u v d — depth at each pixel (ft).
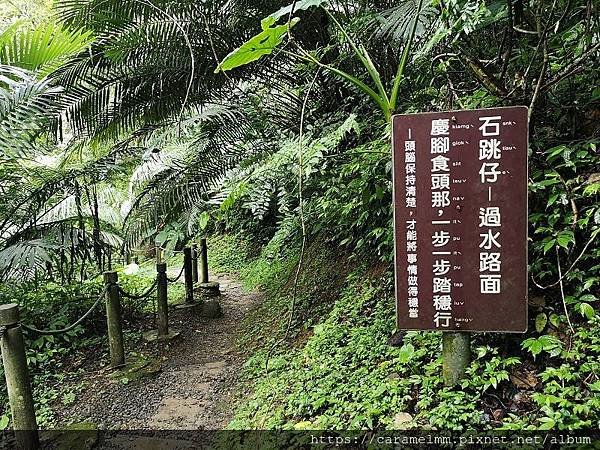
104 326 16.40
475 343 8.13
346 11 11.35
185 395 12.12
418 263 7.09
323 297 14.47
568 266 7.98
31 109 10.18
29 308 15.76
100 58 14.69
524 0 8.05
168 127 16.65
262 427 9.13
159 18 13.46
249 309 19.60
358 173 11.43
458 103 8.48
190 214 17.28
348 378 9.14
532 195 8.30
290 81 15.99
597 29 7.53
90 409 11.59
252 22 13.88
